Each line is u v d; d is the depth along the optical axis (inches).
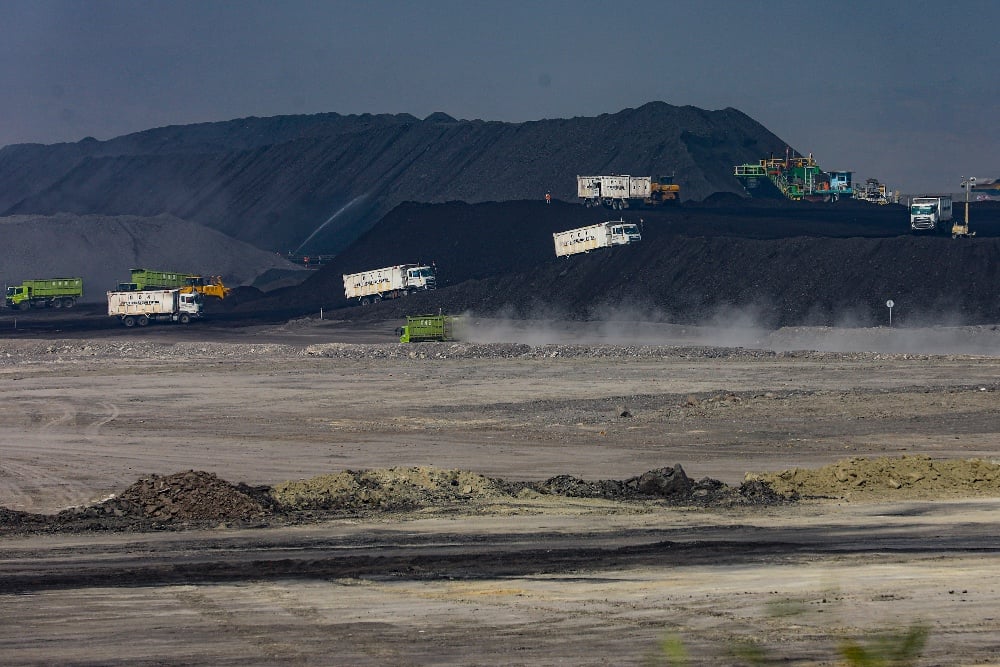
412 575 2038.6
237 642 1610.5
